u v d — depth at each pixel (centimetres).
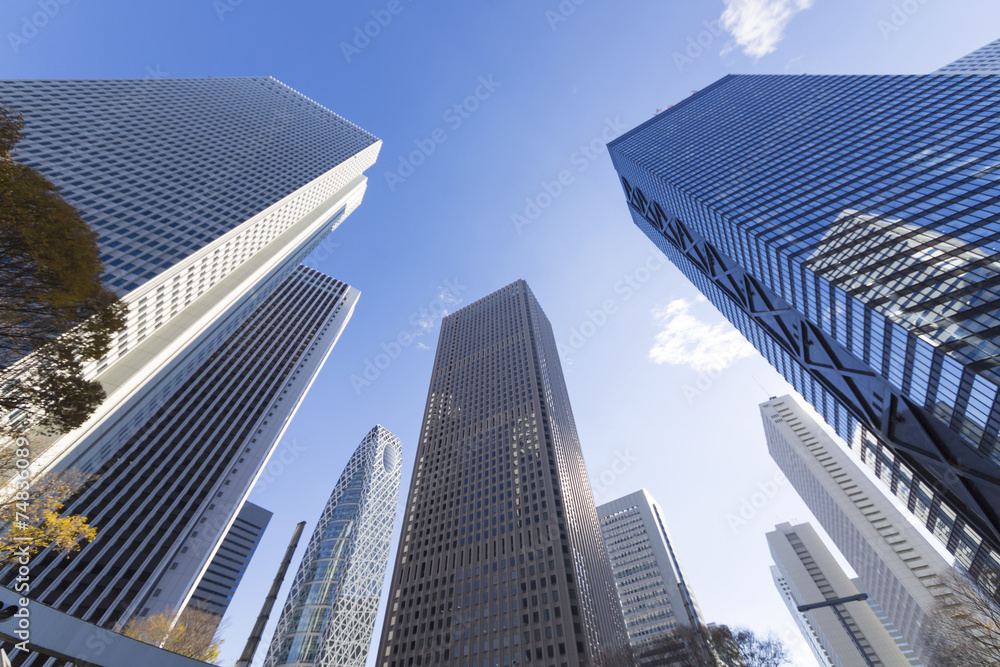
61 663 1919
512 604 8181
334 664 13788
